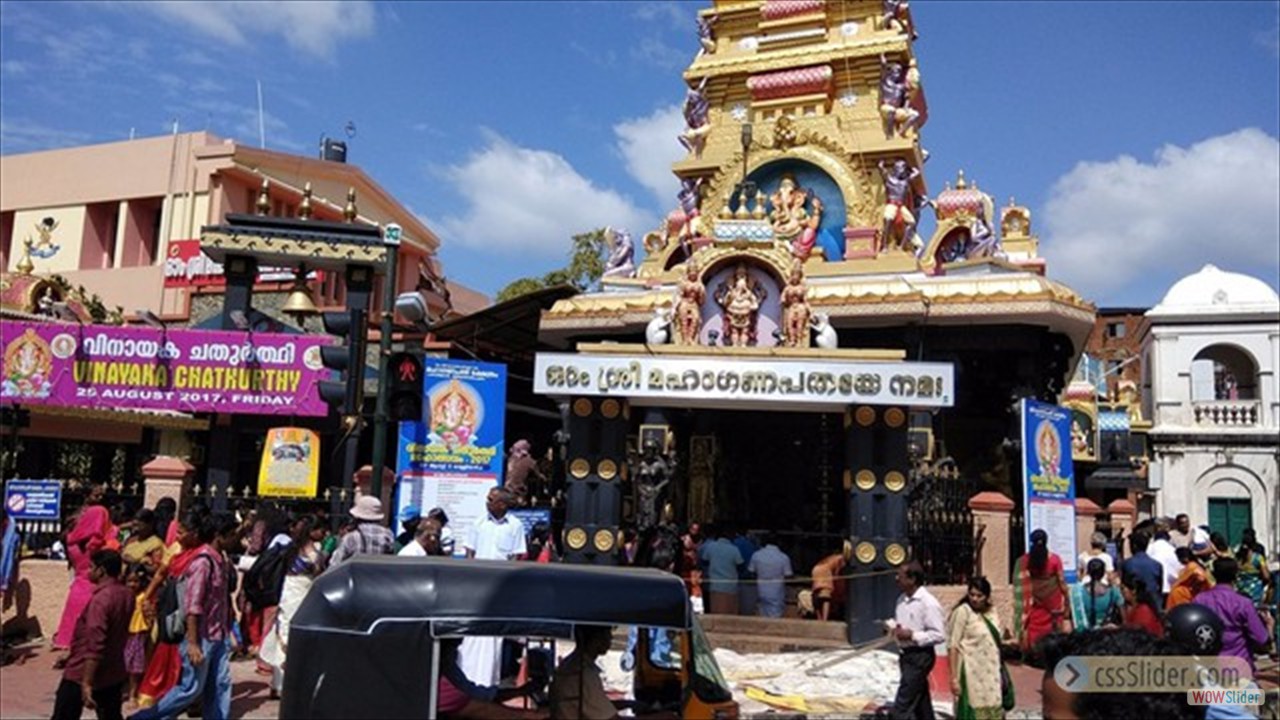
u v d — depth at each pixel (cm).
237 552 1357
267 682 1116
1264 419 3575
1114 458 3158
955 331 2062
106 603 791
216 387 1691
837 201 2391
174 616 859
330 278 2727
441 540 1041
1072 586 1373
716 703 618
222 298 2358
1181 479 3594
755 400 1470
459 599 559
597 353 1523
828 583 1490
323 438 2016
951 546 1552
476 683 718
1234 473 3531
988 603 879
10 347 1670
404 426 1381
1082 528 2014
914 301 1986
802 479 1992
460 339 2591
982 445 2119
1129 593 1135
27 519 1377
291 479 1567
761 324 1795
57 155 3706
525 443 1827
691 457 1883
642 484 1612
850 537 1438
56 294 2405
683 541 1503
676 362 1495
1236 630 851
